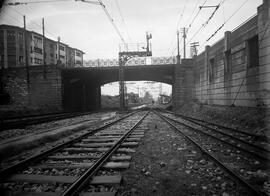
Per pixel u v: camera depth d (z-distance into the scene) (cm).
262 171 568
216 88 2319
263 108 1398
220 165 589
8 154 809
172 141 995
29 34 6025
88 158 720
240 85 1755
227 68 2027
